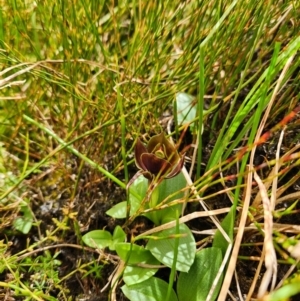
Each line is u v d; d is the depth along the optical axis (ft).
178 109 0.75
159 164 0.56
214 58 0.66
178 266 0.58
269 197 0.58
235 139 0.65
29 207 0.74
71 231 0.73
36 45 0.82
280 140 0.60
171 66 0.75
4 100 0.83
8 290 0.66
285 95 0.67
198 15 0.70
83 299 0.66
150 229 0.66
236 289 0.60
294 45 0.52
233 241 0.59
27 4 0.81
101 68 0.73
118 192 0.73
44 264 0.66
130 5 0.84
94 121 0.73
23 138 0.83
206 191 0.68
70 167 0.81
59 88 0.79
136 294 0.58
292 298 0.56
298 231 0.55
